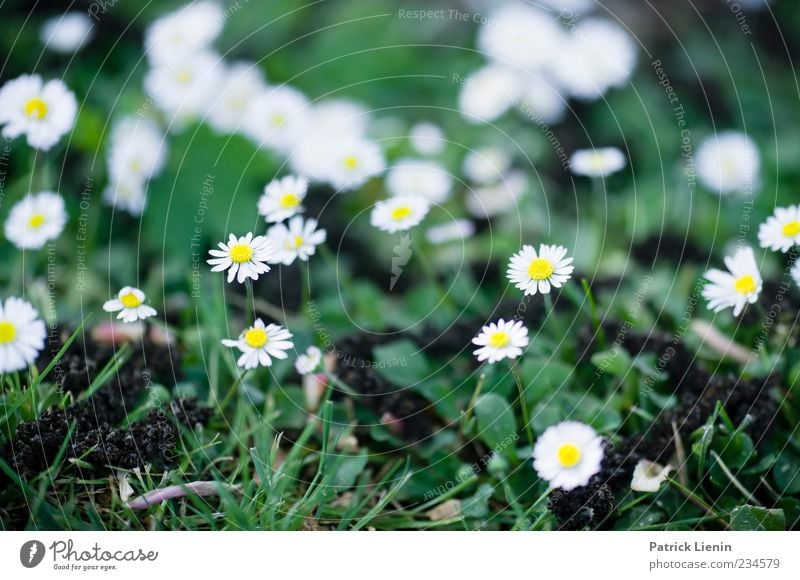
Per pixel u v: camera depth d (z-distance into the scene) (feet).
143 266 2.45
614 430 2.12
